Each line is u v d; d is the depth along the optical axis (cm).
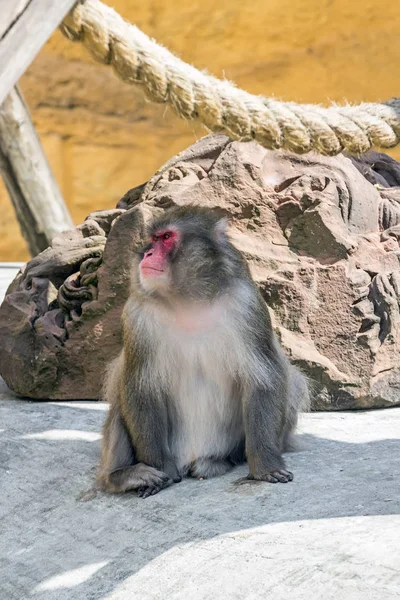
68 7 591
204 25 2991
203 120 759
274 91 3086
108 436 810
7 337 1079
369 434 873
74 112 3114
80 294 1058
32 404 1048
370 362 985
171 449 800
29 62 577
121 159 3191
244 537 643
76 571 684
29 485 828
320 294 1003
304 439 867
